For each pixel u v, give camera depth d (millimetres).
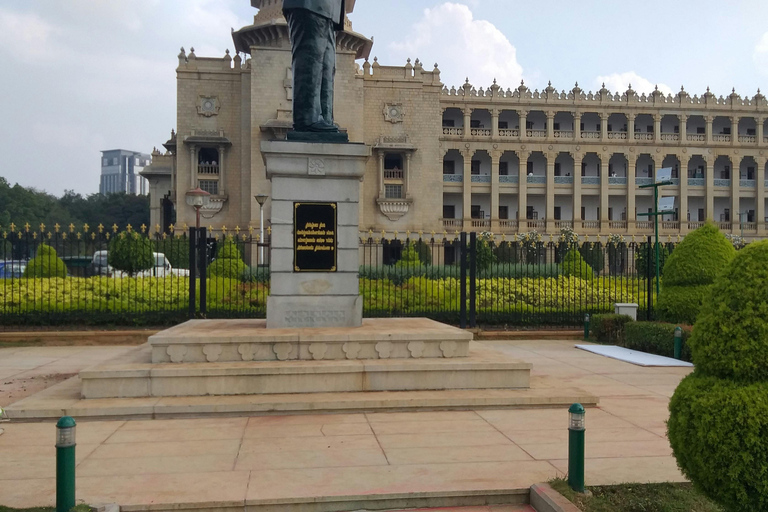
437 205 56750
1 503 5035
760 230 60344
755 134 62312
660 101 59750
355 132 52969
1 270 27125
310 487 5414
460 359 9312
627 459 6281
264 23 50938
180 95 52969
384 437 7000
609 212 62062
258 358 9008
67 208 91312
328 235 10180
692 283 15039
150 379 8305
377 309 17781
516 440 6922
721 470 4246
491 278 19922
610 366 12625
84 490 5312
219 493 5258
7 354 14031
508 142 59156
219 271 21141
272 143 9898
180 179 52500
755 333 4379
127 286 18016
